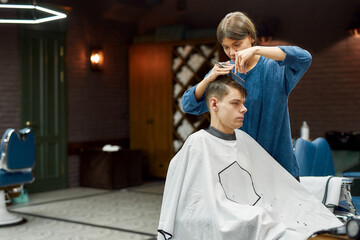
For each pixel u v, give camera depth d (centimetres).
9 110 682
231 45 195
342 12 679
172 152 800
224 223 162
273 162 190
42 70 723
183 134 790
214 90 179
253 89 199
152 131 826
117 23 849
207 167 173
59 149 748
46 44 728
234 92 176
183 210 175
